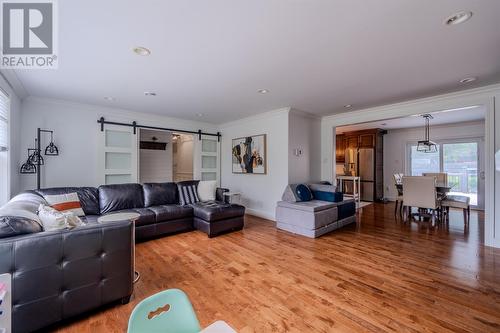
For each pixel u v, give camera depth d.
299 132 4.82
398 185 5.46
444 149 6.52
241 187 5.59
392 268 2.59
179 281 2.32
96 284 1.79
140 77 2.90
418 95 3.65
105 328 1.66
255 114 5.02
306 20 1.77
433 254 2.98
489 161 3.24
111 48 2.18
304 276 2.41
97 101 3.98
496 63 2.52
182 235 3.84
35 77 2.88
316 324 1.69
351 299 2.00
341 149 7.87
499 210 3.18
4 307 0.97
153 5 1.59
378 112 4.45
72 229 1.71
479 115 5.24
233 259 2.86
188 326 0.94
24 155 3.60
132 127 4.70
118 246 1.89
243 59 2.42
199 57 2.37
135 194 3.96
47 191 3.26
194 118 5.43
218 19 1.75
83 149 4.15
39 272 1.56
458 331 1.60
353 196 6.45
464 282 2.27
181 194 4.45
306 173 4.98
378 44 2.13
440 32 1.93
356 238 3.66
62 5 1.58
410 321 1.71
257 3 1.58
